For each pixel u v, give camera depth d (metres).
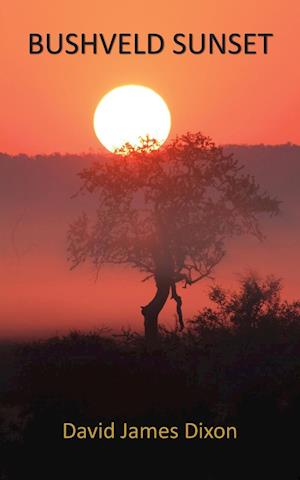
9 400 71.75
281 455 69.56
